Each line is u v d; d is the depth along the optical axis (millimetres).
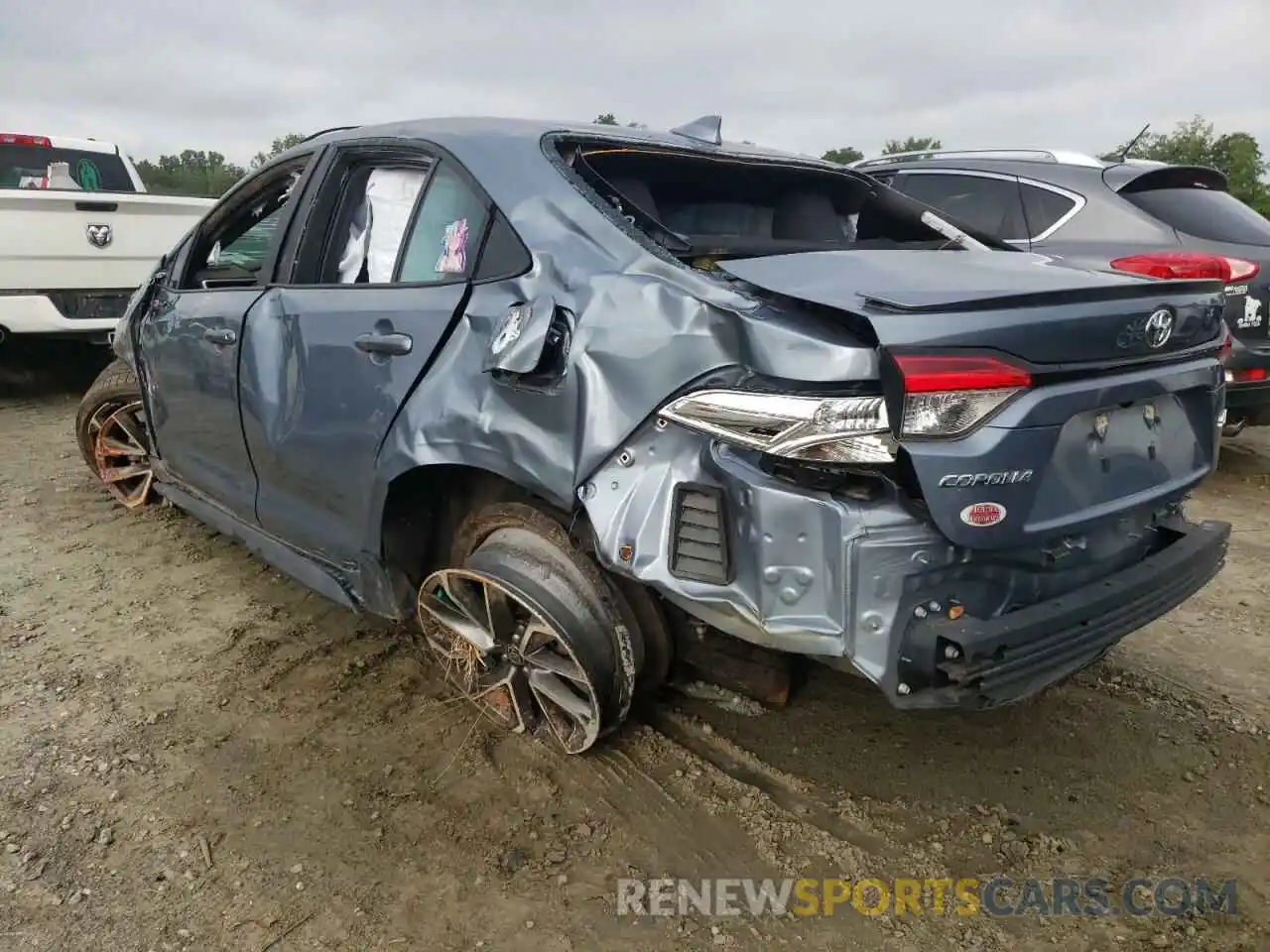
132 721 2855
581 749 2645
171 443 3854
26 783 2553
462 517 2900
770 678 2496
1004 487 1967
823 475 2002
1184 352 2408
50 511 4590
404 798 2551
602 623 2453
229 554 4109
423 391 2570
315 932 2113
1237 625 3666
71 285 6273
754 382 2018
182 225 6730
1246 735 2910
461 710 2955
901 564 1976
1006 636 1992
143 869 2277
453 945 2092
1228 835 2477
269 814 2479
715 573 2086
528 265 2447
